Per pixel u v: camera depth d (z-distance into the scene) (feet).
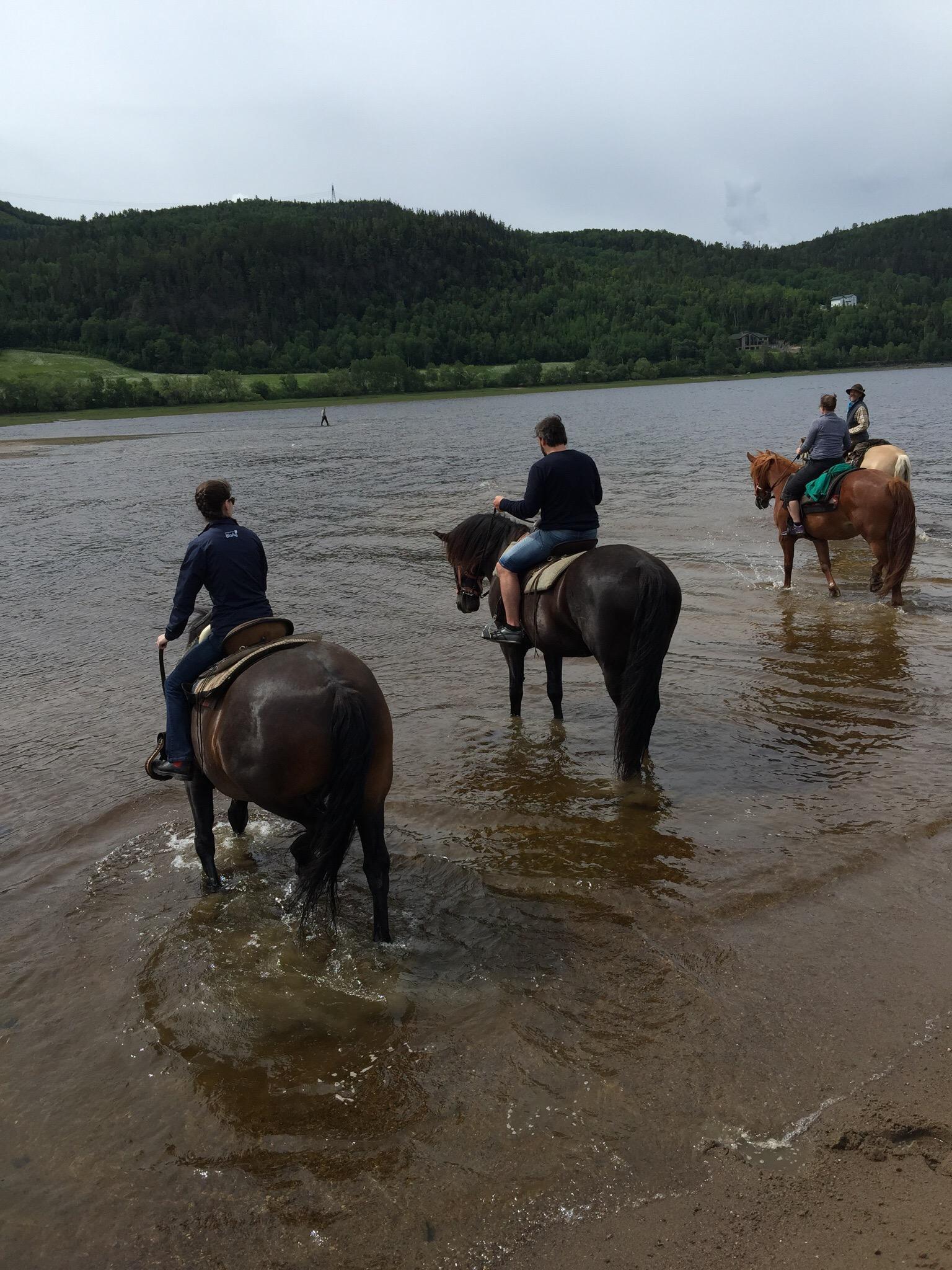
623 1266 8.98
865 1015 12.60
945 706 24.81
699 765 21.81
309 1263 9.20
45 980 14.48
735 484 76.23
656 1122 10.83
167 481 97.55
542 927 15.38
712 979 13.61
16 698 28.86
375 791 14.38
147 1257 9.39
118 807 20.92
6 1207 10.09
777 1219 9.41
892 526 35.55
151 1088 11.89
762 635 32.73
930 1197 9.59
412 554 51.57
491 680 29.19
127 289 644.69
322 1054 12.41
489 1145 10.61
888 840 17.56
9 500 83.71
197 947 15.17
